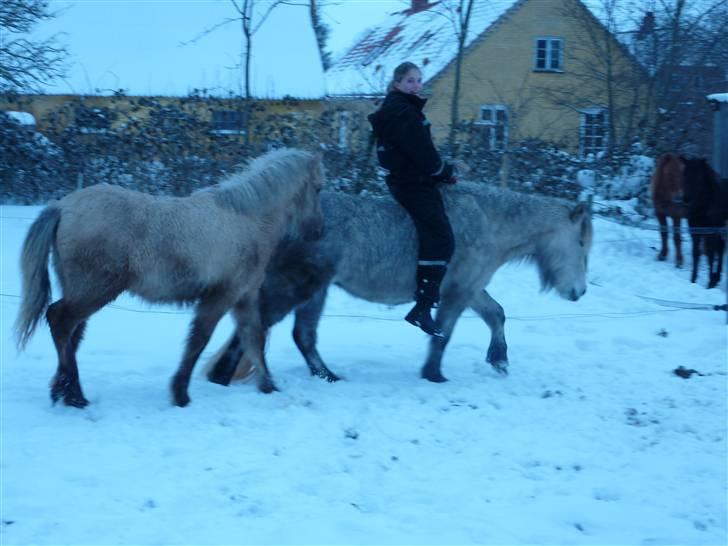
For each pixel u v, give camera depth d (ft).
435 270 21.12
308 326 22.09
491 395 21.22
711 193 38.86
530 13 78.69
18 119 49.42
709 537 13.56
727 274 31.22
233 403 19.38
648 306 33.73
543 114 78.13
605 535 13.53
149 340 26.16
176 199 18.48
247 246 19.16
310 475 15.34
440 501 14.49
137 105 47.93
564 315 31.86
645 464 16.75
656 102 69.00
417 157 20.45
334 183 43.93
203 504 13.83
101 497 13.89
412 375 23.21
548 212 23.04
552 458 16.87
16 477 14.55
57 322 17.88
